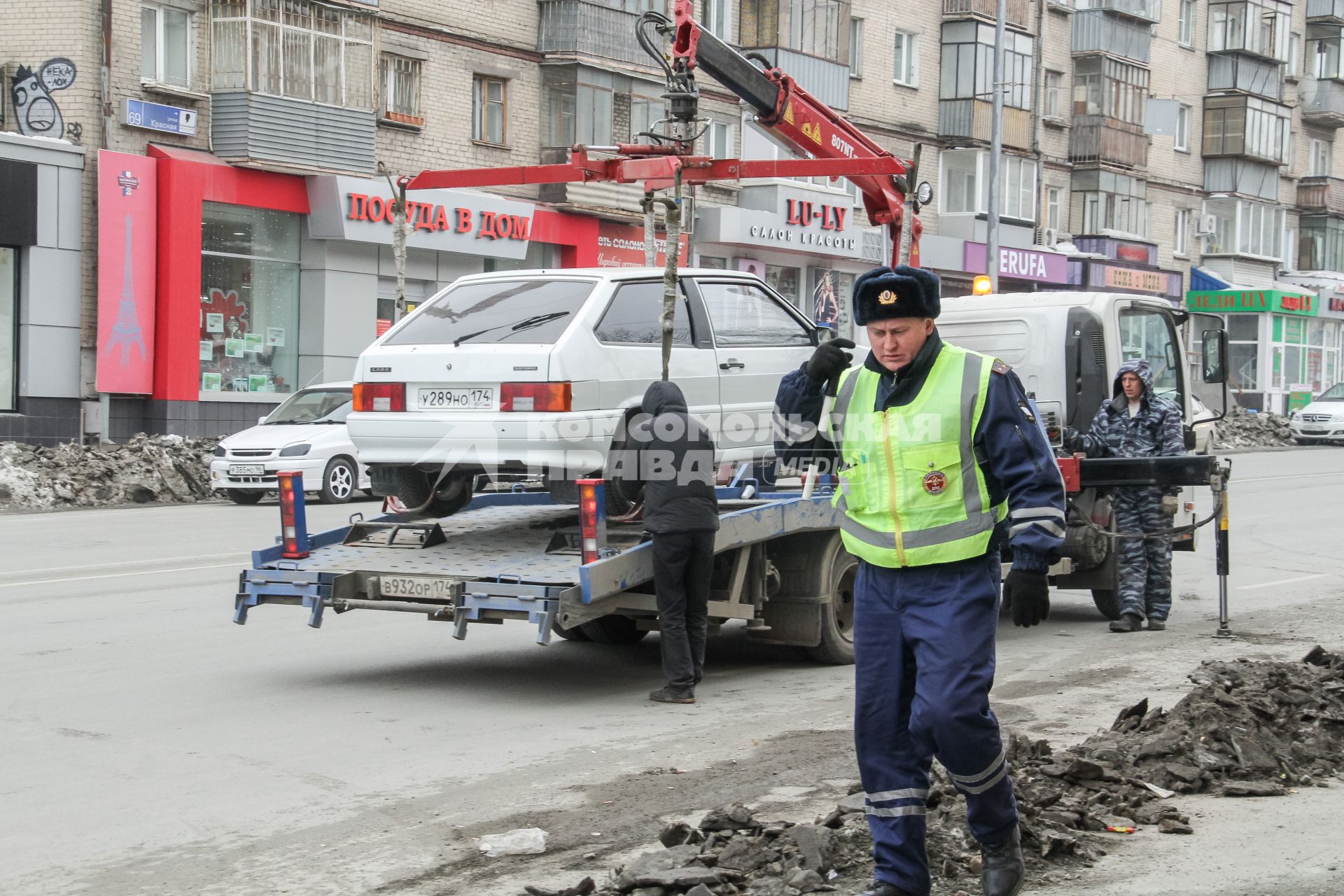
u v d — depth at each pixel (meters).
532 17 30.23
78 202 23.28
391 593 8.07
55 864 5.17
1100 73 45.34
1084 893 4.72
